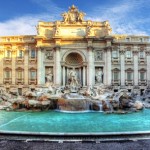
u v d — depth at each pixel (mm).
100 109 35625
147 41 64625
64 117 28797
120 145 15047
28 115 30625
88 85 60844
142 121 25047
